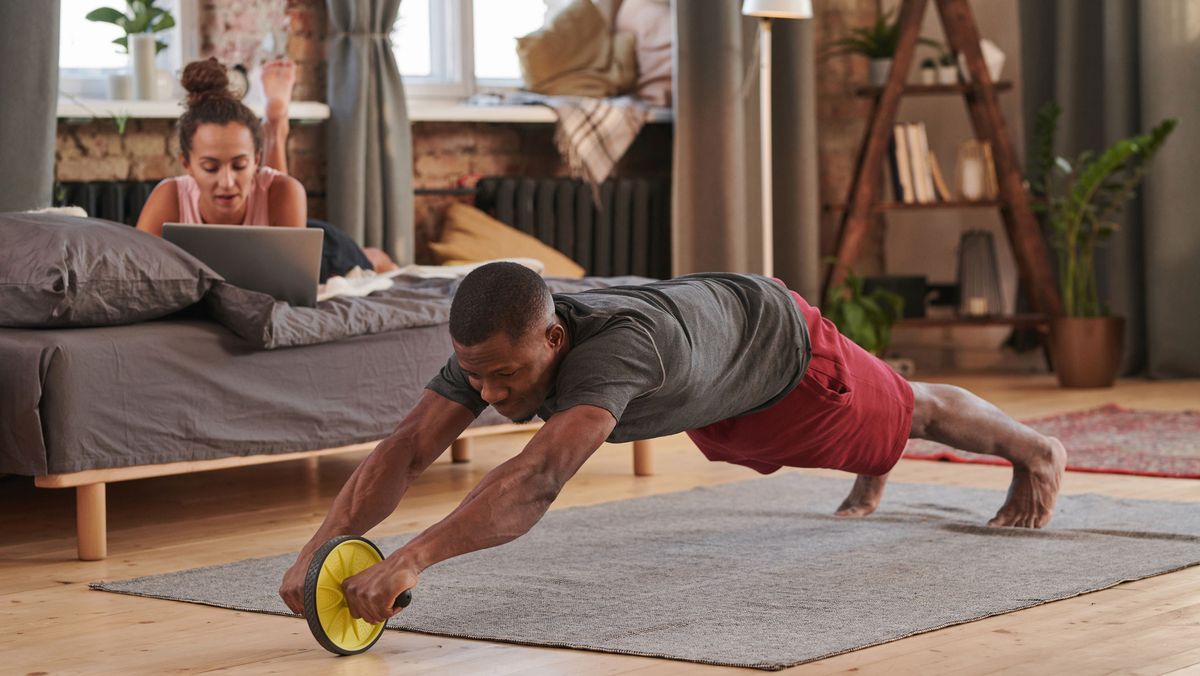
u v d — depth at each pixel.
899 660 1.73
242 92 4.84
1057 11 5.76
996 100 5.62
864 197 5.60
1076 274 5.76
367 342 2.98
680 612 2.00
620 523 2.75
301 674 1.72
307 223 3.71
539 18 5.73
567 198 5.40
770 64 5.72
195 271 2.68
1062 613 1.98
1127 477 3.31
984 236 5.85
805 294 5.75
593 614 1.99
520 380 1.76
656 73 5.61
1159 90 5.49
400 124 4.97
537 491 1.69
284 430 2.82
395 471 1.86
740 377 2.05
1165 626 1.89
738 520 2.77
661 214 5.65
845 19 6.11
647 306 1.88
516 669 1.72
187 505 3.14
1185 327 5.55
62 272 2.49
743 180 5.48
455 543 1.66
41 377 2.46
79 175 4.70
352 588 1.66
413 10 5.48
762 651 1.76
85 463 2.50
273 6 5.00
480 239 5.14
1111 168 5.28
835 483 3.24
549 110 5.36
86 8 4.77
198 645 1.89
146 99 4.69
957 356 6.20
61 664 1.80
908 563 2.32
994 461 3.57
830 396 2.23
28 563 2.52
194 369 2.67
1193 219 5.51
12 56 3.86
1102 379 5.32
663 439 4.16
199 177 3.24
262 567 2.41
